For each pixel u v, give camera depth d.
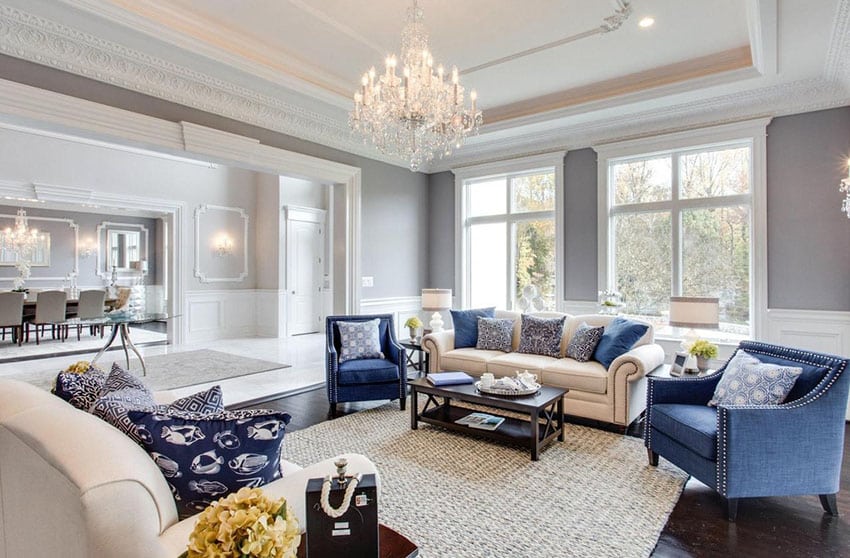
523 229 5.91
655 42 3.66
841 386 2.35
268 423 1.37
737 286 4.46
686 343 3.62
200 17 3.25
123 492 1.07
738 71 3.85
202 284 8.08
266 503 1.00
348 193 5.40
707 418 2.60
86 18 2.93
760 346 2.91
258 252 8.91
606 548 2.07
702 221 4.66
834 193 3.96
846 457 3.06
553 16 3.27
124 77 3.43
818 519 2.34
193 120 3.88
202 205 8.09
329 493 1.13
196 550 0.92
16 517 1.34
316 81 4.23
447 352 4.54
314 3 3.11
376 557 1.13
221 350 7.05
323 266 9.38
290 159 4.66
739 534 2.20
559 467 2.91
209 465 1.33
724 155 4.55
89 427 1.24
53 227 9.56
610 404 3.56
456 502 2.47
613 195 5.17
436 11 3.20
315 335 8.77
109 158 7.06
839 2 2.78
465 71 4.18
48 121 3.11
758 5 2.83
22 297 7.17
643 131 4.87
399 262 6.15
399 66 3.99
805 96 4.04
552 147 5.50
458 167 6.31
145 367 5.65
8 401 1.44
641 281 4.98
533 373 3.93
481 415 3.63
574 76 4.30
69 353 6.66
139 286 10.57
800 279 4.10
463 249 6.34
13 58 2.97
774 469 2.32
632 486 2.66
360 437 3.43
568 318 4.44
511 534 2.18
